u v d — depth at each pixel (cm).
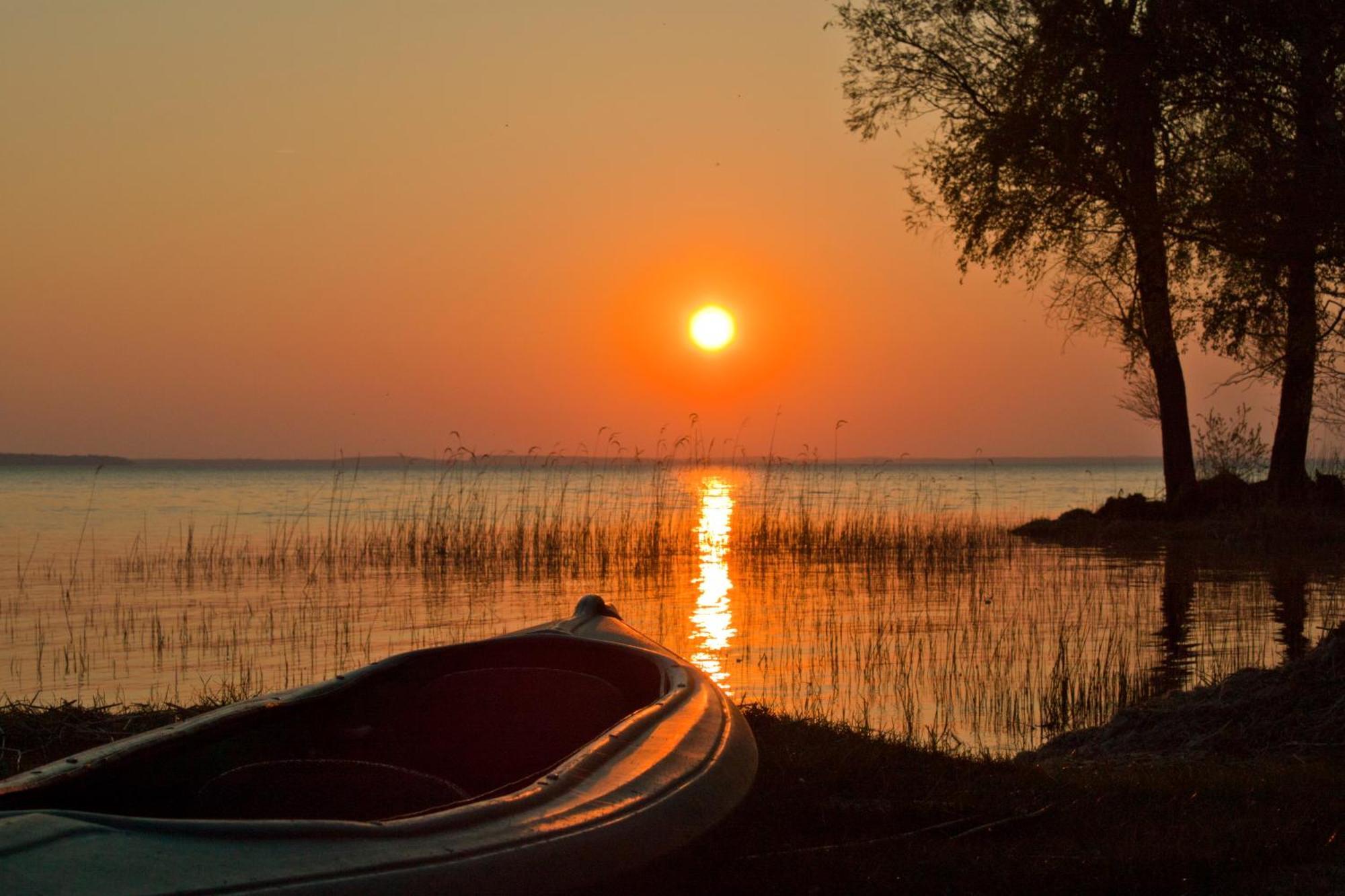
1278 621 1316
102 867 215
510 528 2256
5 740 646
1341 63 1088
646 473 7819
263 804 360
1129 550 2209
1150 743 725
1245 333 1502
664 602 1491
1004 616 1357
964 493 5475
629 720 394
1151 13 1177
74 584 1698
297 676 989
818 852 464
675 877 331
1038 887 435
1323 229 1069
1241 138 1170
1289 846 475
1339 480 2495
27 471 17525
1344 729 682
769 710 758
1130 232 1672
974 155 1961
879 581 1734
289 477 11362
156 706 762
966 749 726
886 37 2198
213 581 1733
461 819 280
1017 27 2019
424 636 1222
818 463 2312
